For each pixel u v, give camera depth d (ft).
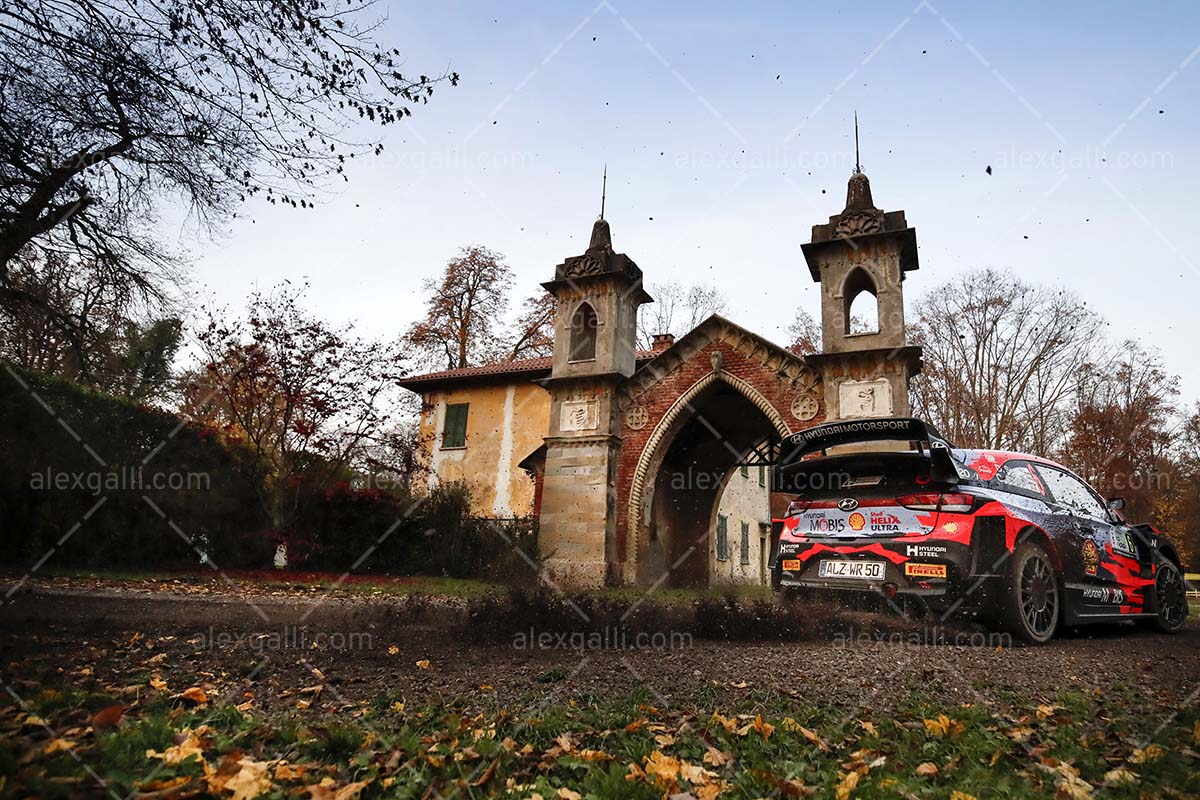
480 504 85.66
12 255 23.84
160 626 19.21
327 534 56.34
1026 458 23.88
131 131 21.39
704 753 8.60
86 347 37.93
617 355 59.93
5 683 11.21
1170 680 13.87
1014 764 8.27
